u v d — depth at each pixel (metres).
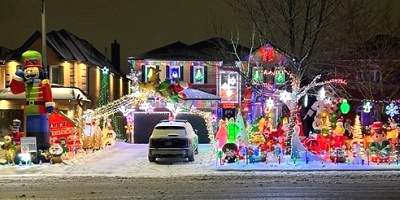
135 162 25.06
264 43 35.16
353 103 40.75
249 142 25.30
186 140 24.55
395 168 21.95
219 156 23.83
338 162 23.81
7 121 41.53
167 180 19.08
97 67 45.75
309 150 24.67
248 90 35.75
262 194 15.32
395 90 37.84
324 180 18.83
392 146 24.22
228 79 39.88
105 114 31.62
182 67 40.38
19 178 19.91
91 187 17.25
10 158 23.95
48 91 24.19
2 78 42.53
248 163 23.67
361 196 14.88
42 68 24.72
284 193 15.51
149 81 31.41
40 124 24.14
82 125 29.67
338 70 38.28
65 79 42.59
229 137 24.09
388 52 37.72
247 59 38.09
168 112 39.19
